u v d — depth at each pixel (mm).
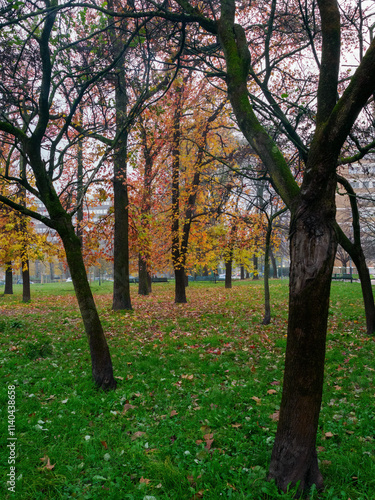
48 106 6023
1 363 6961
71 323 11656
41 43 5602
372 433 3947
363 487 3035
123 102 11180
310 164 2967
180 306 15008
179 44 6434
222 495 2938
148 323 11047
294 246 3045
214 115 14602
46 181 6227
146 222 15000
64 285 41594
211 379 6016
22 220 16672
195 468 3373
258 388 5500
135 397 5367
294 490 2867
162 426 4352
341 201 40531
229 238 19906
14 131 6055
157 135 14719
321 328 2953
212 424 4293
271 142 3479
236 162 14883
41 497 3072
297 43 8570
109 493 3020
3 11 5133
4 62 6414
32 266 70938
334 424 4234
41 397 5363
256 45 9000
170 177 17781
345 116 2766
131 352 7766
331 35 3045
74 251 6137
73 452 3777
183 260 16391
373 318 8734
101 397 5348
